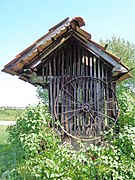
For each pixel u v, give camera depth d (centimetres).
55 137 725
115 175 555
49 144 643
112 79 823
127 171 569
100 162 566
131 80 2153
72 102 761
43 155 596
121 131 705
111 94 769
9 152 724
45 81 771
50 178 547
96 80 768
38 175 548
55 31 726
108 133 744
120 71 757
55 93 766
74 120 756
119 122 746
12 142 710
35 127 654
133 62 2497
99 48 751
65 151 612
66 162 575
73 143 744
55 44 754
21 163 618
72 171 557
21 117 711
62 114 757
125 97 775
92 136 749
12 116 2692
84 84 768
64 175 550
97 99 763
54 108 756
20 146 673
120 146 617
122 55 2522
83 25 730
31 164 581
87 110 757
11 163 670
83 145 659
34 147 613
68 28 743
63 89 765
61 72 772
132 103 771
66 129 751
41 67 771
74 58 774
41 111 683
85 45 758
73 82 768
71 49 776
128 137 611
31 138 625
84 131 750
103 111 761
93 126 754
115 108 759
